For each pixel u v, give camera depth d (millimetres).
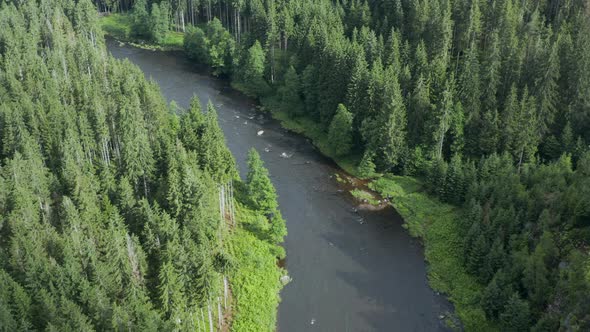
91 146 101312
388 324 79188
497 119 107188
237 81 163125
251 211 101875
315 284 86562
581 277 66812
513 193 88875
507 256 80438
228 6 186500
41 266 66688
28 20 159000
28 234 72312
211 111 107125
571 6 131875
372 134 114688
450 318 79625
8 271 69438
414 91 112375
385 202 107438
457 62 121562
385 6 149125
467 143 110250
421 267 90375
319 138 131250
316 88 135625
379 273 89125
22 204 77750
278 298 83312
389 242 96438
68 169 85812
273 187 109375
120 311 62719
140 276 71312
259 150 126625
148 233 75062
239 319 78000
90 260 69562
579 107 104375
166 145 95812
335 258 92438
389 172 115500
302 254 93188
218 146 98375
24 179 84438
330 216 103375
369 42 129875
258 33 160500
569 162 93938
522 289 76000
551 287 71500
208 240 78688
